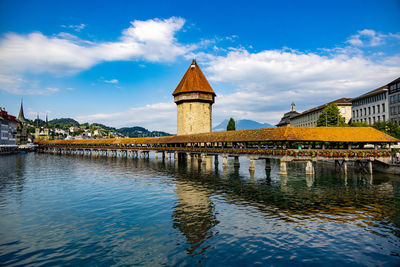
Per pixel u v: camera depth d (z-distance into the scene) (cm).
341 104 7238
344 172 3272
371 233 1363
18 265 1049
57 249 1191
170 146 6475
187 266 1039
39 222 1556
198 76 6731
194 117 6594
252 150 3656
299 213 1705
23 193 2364
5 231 1410
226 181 2950
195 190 2456
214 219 1598
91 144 9000
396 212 1711
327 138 3173
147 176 3419
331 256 1120
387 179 2922
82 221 1571
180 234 1364
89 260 1089
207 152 4631
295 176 3266
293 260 1086
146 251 1170
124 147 7394
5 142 9856
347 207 1838
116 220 1588
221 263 1062
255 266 1038
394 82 5141
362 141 3225
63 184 2830
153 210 1795
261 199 2084
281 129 3328
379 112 5672
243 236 1334
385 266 1038
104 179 3183
